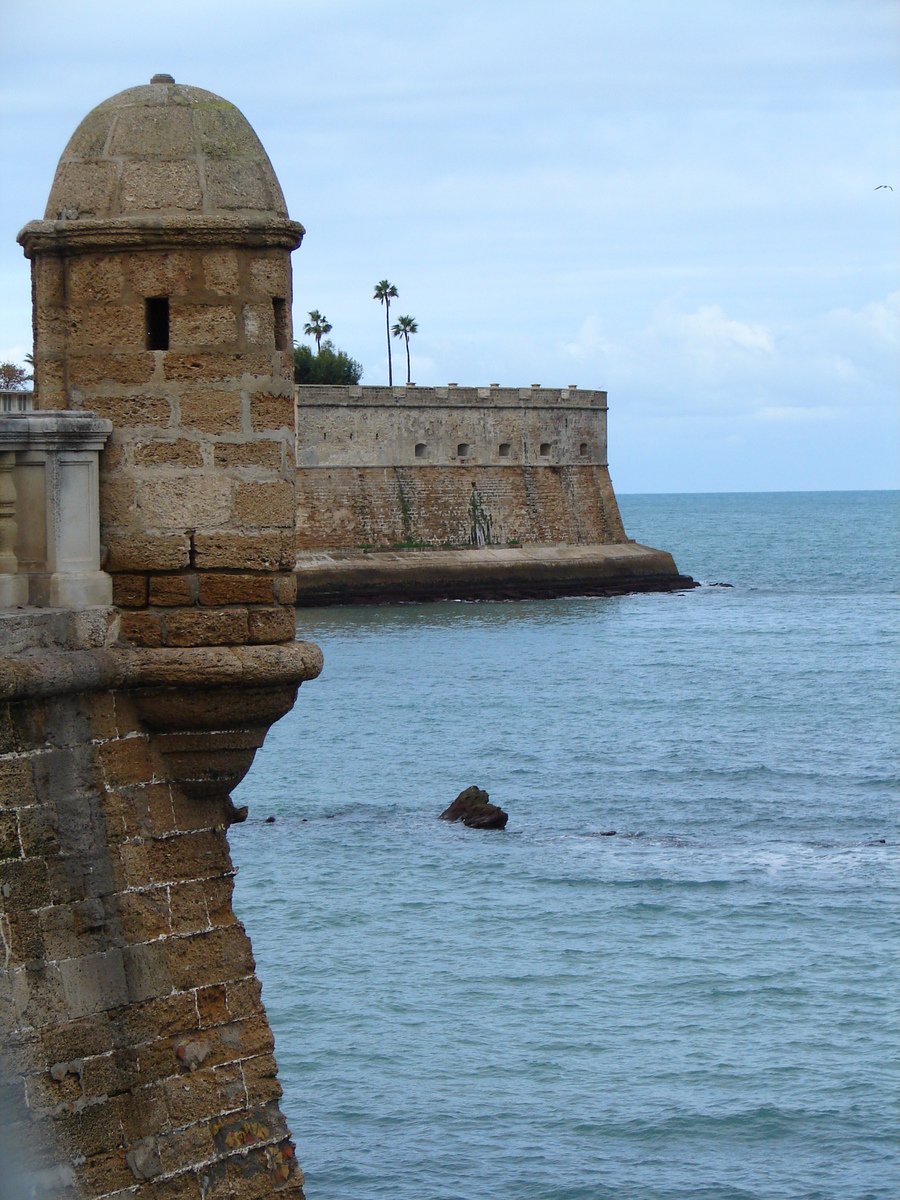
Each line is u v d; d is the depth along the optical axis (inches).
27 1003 418.0
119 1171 433.4
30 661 420.8
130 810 448.5
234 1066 461.4
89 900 434.6
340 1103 1053.2
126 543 453.7
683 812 1987.0
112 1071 435.2
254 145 471.5
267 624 464.8
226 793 470.9
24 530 441.4
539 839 1812.3
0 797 416.2
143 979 443.5
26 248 463.2
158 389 455.8
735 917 1469.0
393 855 1716.3
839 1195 930.1
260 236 461.4
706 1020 1197.7
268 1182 461.7
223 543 459.8
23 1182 411.5
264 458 465.7
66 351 459.2
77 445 443.2
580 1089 1073.5
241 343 461.7
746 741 2576.3
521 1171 958.4
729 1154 980.6
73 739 436.5
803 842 1801.2
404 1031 1178.6
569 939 1402.6
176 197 457.1
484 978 1294.3
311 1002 1235.2
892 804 2032.5
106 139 461.4
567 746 2524.6
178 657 449.1
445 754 2442.2
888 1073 1092.5
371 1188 940.0
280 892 1558.8
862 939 1395.2
